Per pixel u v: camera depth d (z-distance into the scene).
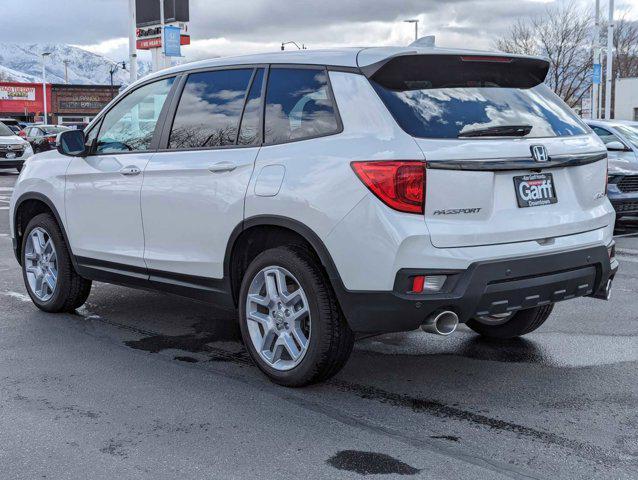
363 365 4.93
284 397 4.33
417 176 3.82
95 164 5.61
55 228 6.06
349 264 3.98
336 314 4.20
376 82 4.12
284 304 4.41
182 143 5.04
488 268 3.91
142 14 43.84
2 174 24.08
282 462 3.48
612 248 4.59
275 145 4.45
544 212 4.20
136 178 5.23
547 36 40.75
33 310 6.41
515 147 4.07
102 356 5.12
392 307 3.90
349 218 3.96
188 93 5.12
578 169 4.39
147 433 3.82
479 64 4.36
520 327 5.32
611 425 3.91
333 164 4.06
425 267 3.83
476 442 3.70
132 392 4.42
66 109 82.75
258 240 4.69
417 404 4.22
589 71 40.25
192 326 5.91
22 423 3.95
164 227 5.05
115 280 5.61
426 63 4.20
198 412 4.10
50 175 6.01
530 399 4.30
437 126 3.98
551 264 4.13
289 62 4.56
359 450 3.61
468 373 4.76
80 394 4.39
